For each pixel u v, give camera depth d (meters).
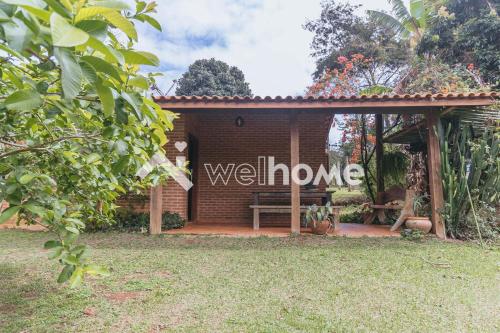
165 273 3.90
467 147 6.30
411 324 2.54
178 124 7.45
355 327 2.48
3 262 4.35
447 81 9.90
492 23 10.05
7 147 1.75
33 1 0.65
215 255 4.78
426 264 4.29
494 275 3.81
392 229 7.02
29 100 0.87
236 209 9.03
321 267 4.14
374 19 13.39
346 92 12.41
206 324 2.53
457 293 3.22
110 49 0.78
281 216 8.70
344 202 12.91
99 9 0.73
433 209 6.23
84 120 1.55
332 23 18.47
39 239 5.97
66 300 3.00
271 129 9.20
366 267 4.14
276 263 4.34
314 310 2.80
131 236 6.23
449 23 11.01
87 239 5.93
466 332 2.41
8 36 0.63
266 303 2.95
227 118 9.27
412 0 11.62
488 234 5.83
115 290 3.29
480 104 5.50
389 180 9.24
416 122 7.41
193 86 26.52
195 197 9.00
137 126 1.54
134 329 2.44
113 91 1.00
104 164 1.85
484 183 5.94
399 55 14.65
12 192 1.24
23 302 2.94
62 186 2.12
